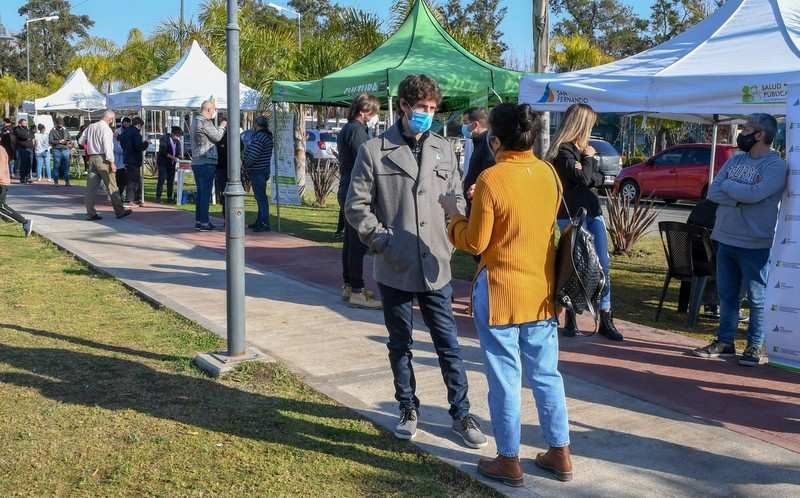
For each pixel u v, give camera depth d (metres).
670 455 4.16
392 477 3.83
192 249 10.84
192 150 12.85
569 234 3.65
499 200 3.56
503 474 3.76
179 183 17.20
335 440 4.27
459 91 10.47
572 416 4.70
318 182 17.97
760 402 4.99
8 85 46.94
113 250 10.56
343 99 12.09
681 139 35.72
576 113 6.06
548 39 12.34
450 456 4.09
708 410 4.84
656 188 21.41
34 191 19.81
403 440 4.28
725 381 5.41
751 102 5.95
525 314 3.66
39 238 11.66
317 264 9.88
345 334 6.46
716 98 6.18
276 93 12.61
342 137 7.43
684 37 7.61
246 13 24.05
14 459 3.93
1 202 11.80
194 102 17.08
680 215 18.69
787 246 5.45
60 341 6.06
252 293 8.06
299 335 6.42
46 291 7.95
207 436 4.28
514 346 3.71
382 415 4.64
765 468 4.01
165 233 12.45
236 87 5.19
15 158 23.53
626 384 5.32
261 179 12.84
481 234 3.57
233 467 3.90
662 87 6.51
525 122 3.58
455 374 4.26
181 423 4.45
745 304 8.24
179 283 8.44
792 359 5.54
